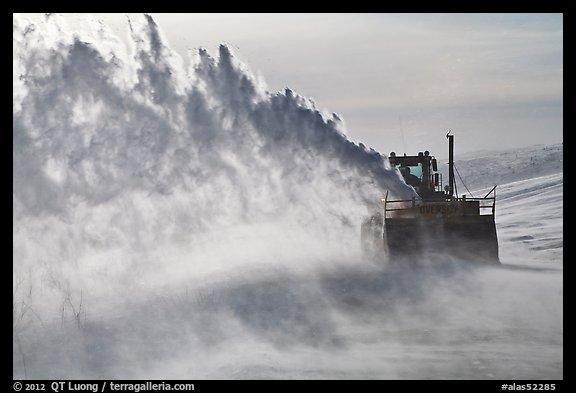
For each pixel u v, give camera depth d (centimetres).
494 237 3631
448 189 4350
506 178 14275
